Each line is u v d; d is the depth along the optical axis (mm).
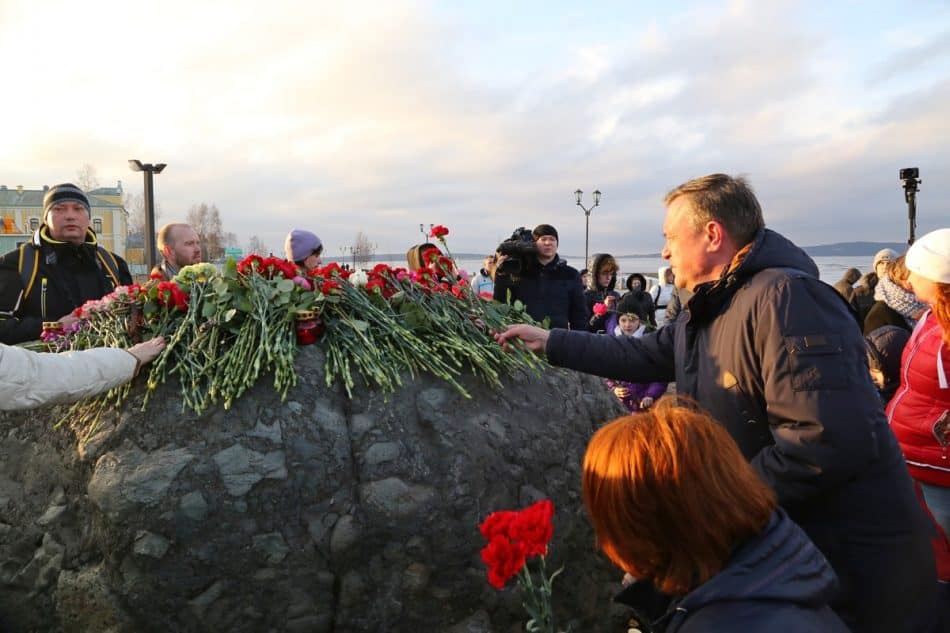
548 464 2561
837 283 7934
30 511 2285
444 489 2270
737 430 1871
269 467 2121
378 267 2857
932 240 2531
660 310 8461
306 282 2600
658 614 1419
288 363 2316
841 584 1774
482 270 6750
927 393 2568
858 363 1705
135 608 2039
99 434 2193
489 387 2596
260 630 2096
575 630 2523
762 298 1781
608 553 1278
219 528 2059
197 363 2307
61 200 3523
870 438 1646
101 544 2080
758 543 1186
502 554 1472
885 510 1742
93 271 3703
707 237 1929
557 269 5008
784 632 1068
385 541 2193
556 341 2520
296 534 2125
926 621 1809
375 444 2260
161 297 2529
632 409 5059
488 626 2311
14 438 2453
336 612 2176
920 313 3613
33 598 2211
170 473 2066
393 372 2416
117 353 2158
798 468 1667
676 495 1146
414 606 2221
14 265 3510
